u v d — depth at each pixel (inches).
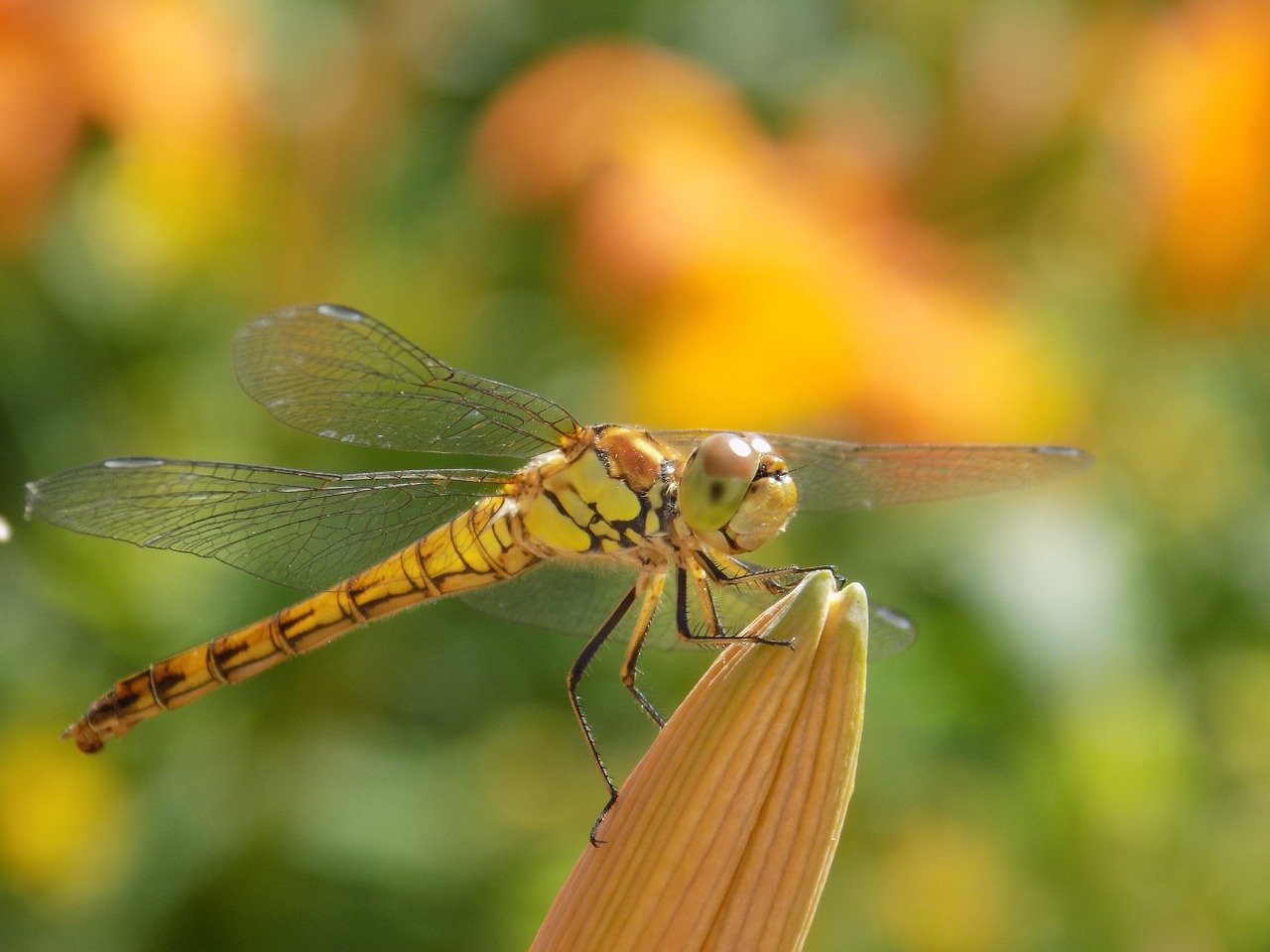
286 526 18.4
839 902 19.9
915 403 19.2
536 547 18.3
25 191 19.6
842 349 19.3
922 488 18.6
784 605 17.3
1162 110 19.7
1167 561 20.0
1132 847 19.7
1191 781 19.7
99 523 18.2
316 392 18.4
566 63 19.9
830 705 17.3
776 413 19.3
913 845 19.9
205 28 19.9
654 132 19.6
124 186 20.0
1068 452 18.5
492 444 18.4
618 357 19.7
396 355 18.3
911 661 19.9
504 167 19.8
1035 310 20.0
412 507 18.5
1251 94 19.6
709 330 19.3
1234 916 19.6
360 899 19.9
